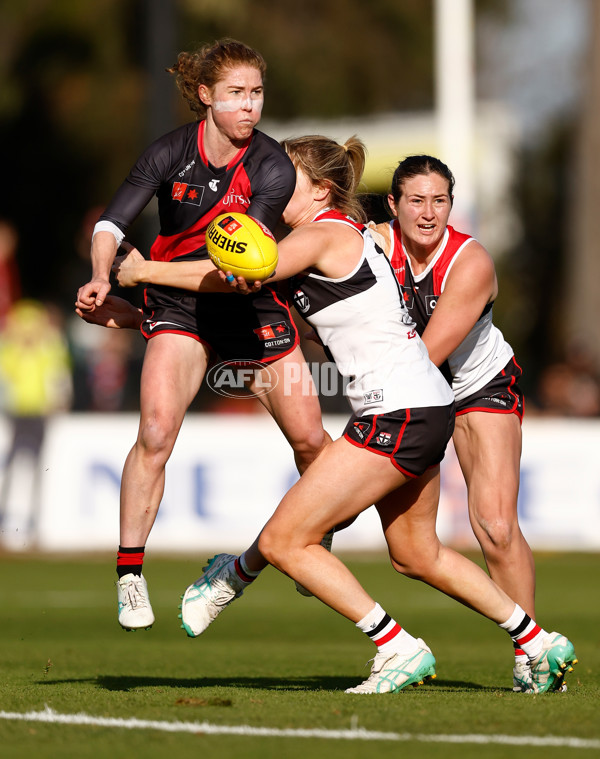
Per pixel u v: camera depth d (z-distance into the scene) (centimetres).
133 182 2003
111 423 5106
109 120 10062
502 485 2130
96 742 1480
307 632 3369
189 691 1947
